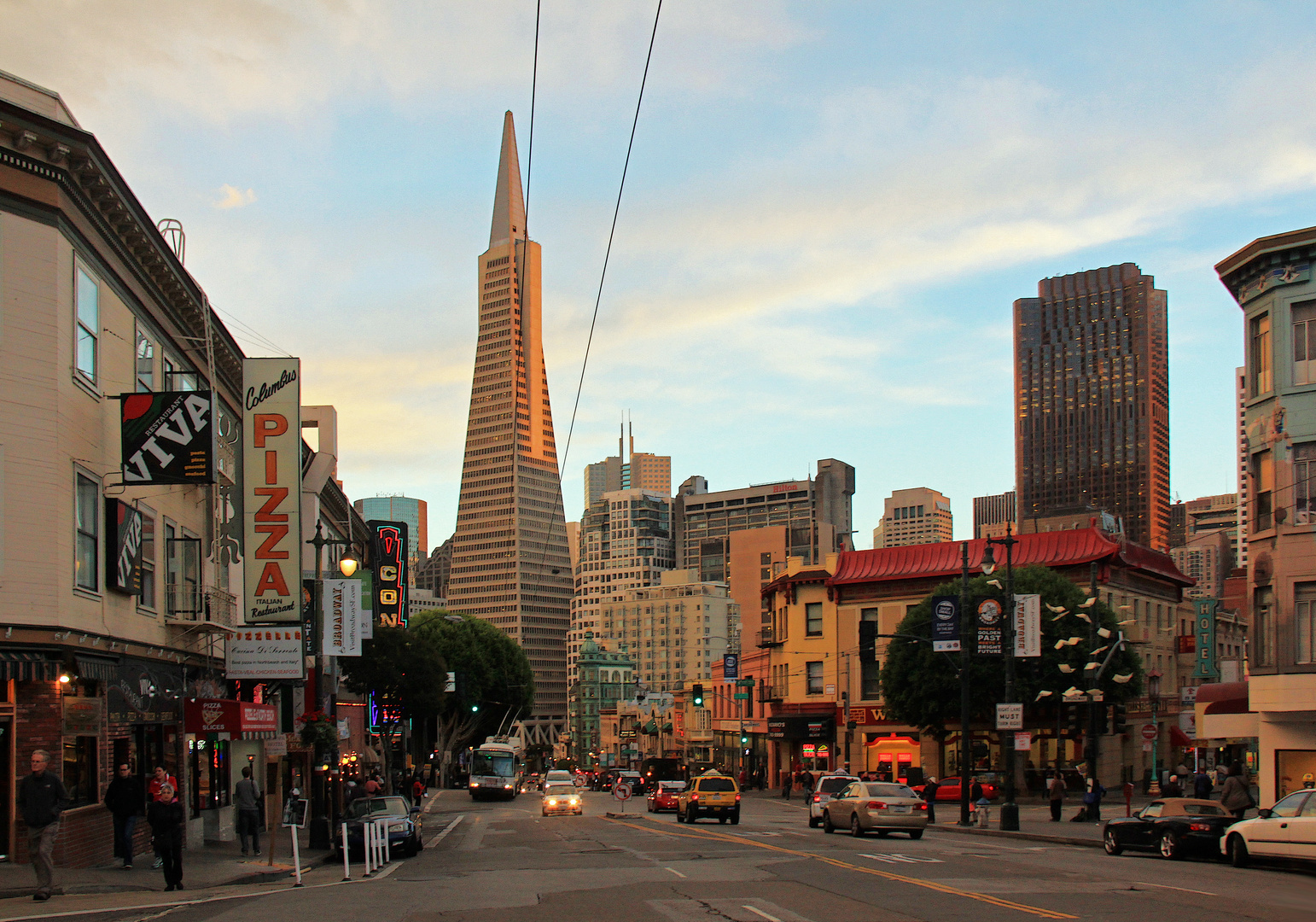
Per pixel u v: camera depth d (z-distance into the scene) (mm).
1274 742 33844
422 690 65062
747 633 199375
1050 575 56531
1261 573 34375
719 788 43875
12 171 22109
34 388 22156
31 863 21266
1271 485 34344
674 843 30797
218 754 34906
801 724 73750
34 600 21781
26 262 22250
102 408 25016
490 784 75750
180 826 20438
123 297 26625
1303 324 33594
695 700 74562
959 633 41281
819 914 15266
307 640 44000
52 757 21953
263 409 33375
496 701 101000
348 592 44875
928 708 57062
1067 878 20391
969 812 40438
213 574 34000
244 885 21641
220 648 34562
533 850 30281
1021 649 41688
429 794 87625
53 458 22328
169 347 30469
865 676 72000
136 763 27719
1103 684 54906
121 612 26094
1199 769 65562
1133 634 63562
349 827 28438
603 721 192125
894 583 71375
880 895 17594
